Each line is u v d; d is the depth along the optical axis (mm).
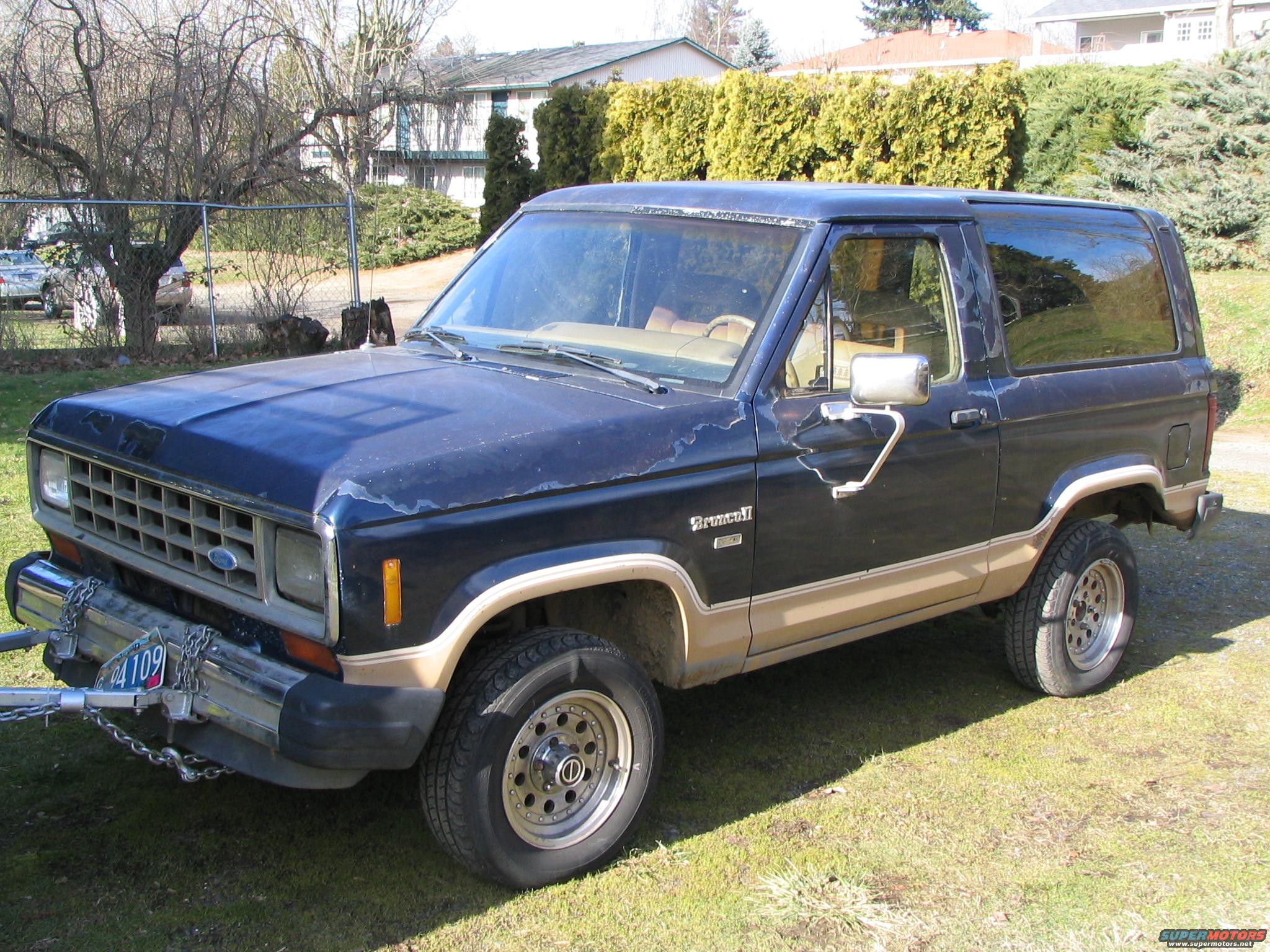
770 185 4398
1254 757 4648
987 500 4516
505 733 3270
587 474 3330
